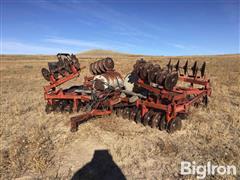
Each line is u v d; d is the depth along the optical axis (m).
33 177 6.11
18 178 6.08
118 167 6.50
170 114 8.77
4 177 6.11
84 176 6.14
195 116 10.33
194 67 12.16
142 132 8.77
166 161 6.73
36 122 10.20
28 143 7.86
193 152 7.18
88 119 10.07
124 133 8.66
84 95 11.08
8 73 32.34
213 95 14.48
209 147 7.48
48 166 6.60
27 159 6.86
